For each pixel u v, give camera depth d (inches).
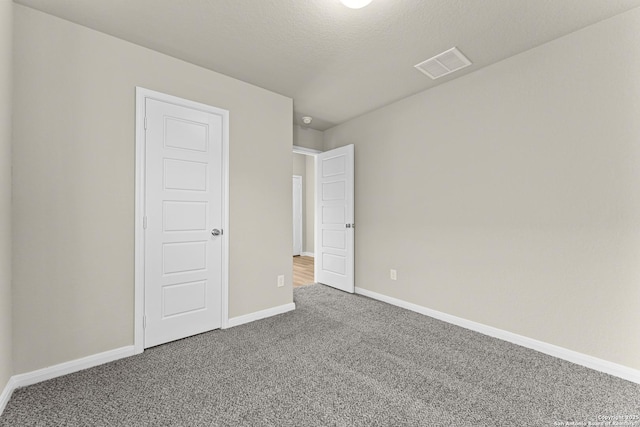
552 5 69.7
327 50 90.1
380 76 107.1
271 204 119.9
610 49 74.4
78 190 76.7
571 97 81.0
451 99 110.3
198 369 77.0
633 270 71.4
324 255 171.3
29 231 69.9
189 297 97.7
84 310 77.4
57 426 56.1
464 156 106.2
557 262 83.8
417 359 82.4
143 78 88.1
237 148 109.7
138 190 86.4
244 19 75.5
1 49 59.7
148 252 89.1
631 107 71.6
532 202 88.8
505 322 95.0
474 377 73.2
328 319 114.6
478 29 79.3
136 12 72.8
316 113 146.7
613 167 74.3
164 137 92.6
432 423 56.9
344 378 72.8
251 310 113.1
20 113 69.1
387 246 136.6
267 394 66.3
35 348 70.4
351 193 152.2
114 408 61.3
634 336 71.2
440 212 114.4
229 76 107.3
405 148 128.0
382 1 68.1
